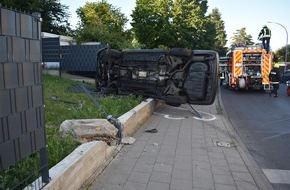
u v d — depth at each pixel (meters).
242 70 20.88
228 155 6.06
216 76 9.48
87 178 4.42
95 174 4.66
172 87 10.01
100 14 55.69
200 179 4.78
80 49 21.72
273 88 18.73
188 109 11.64
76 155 4.20
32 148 3.04
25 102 2.93
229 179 4.84
